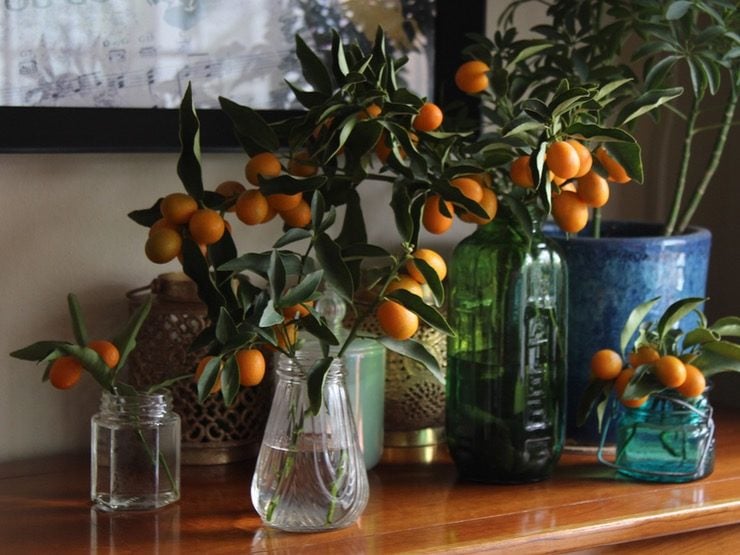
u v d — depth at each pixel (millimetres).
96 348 1014
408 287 990
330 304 1089
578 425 1157
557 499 1076
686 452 1119
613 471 1171
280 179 909
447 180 992
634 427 1129
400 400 1227
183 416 1155
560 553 1022
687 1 1122
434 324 952
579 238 1205
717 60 1152
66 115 1138
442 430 1269
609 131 963
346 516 983
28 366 1190
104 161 1196
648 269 1197
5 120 1110
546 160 946
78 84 1142
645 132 1532
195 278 922
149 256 909
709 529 1106
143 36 1166
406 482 1128
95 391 1227
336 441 982
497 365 1104
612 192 1521
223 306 923
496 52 1258
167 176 1230
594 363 1128
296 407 980
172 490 1048
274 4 1228
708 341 1120
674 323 1139
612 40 1215
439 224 1005
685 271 1219
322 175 931
